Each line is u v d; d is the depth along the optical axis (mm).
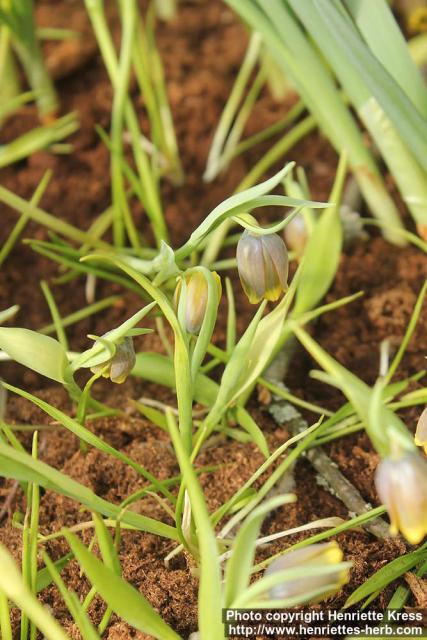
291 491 625
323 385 674
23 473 544
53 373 573
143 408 624
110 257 551
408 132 637
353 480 630
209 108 803
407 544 597
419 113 634
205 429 589
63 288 727
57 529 618
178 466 635
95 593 576
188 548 583
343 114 698
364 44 623
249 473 628
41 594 598
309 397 669
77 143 787
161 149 759
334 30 625
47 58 833
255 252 569
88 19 872
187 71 827
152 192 712
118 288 727
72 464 641
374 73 625
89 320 714
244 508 581
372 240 731
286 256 574
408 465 523
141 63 736
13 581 508
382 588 584
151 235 749
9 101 802
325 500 624
